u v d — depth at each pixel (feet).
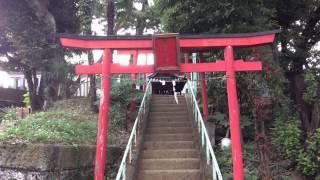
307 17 55.83
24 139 35.45
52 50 56.39
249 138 46.44
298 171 39.99
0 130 40.37
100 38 32.60
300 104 47.57
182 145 42.68
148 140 44.55
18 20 58.34
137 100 56.08
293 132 41.22
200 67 32.37
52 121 42.19
